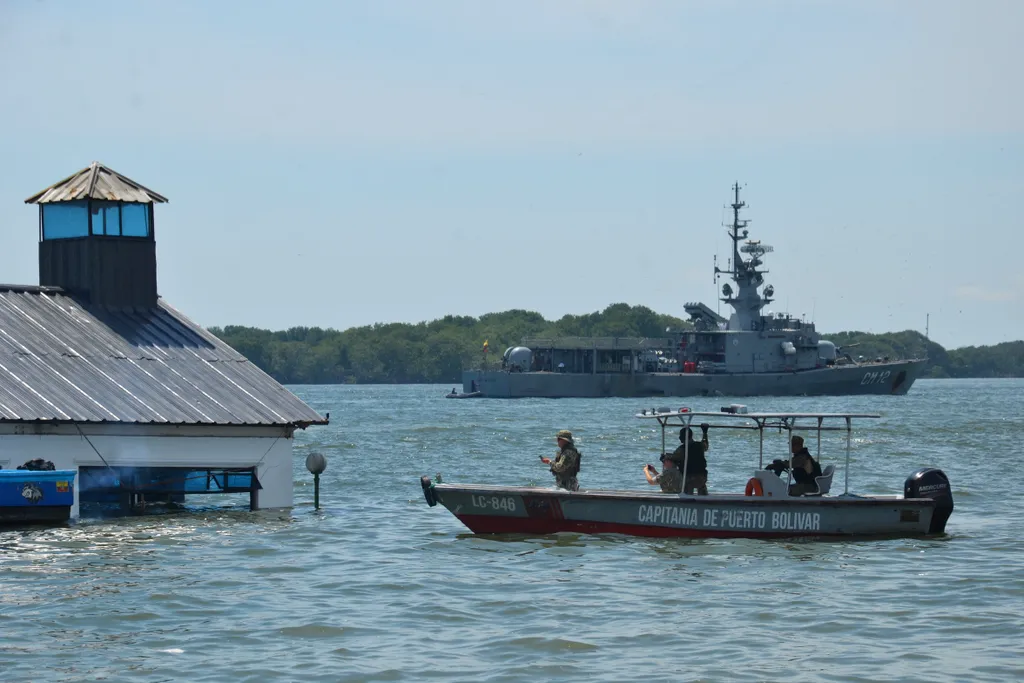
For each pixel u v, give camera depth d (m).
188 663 37.56
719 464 107.00
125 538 59.31
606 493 59.47
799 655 38.69
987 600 46.34
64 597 45.97
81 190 72.88
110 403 64.12
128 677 36.09
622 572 51.41
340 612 44.09
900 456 116.94
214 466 66.94
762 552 55.88
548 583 49.19
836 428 60.94
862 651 39.12
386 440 145.62
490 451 126.50
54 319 70.31
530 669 37.06
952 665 37.56
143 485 67.31
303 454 121.56
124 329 71.81
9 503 60.38
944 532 61.12
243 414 67.31
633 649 39.34
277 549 56.78
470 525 60.84
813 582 49.47
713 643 40.09
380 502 75.94
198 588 47.81
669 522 59.00
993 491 83.06
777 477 59.69
